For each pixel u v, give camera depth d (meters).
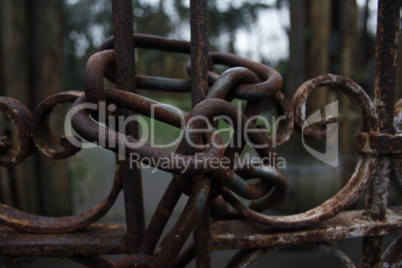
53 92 2.88
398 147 0.87
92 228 0.94
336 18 3.01
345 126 3.15
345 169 3.15
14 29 2.61
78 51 14.06
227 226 0.90
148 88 0.99
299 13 2.76
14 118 0.80
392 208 1.02
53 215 2.98
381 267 0.94
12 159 0.83
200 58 0.78
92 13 13.71
